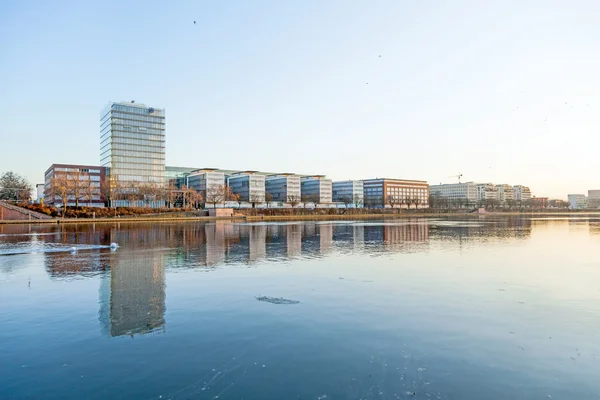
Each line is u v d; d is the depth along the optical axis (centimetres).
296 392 934
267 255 3272
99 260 2945
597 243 4319
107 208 11544
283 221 10869
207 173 19138
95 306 1655
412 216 16725
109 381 994
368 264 2780
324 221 10931
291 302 1717
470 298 1788
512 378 1006
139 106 17475
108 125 17100
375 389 948
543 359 1123
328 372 1037
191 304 1684
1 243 4247
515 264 2781
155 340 1265
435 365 1080
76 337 1295
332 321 1453
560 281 2170
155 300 1755
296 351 1173
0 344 1236
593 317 1507
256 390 944
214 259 3022
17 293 1881
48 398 917
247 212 14612
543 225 8569
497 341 1256
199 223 9250
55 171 15250
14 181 15638
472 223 9575
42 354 1160
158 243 4262
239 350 1180
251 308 1622
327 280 2197
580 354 1157
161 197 14675
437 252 3488
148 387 962
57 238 4888
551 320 1470
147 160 17550
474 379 1001
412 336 1297
